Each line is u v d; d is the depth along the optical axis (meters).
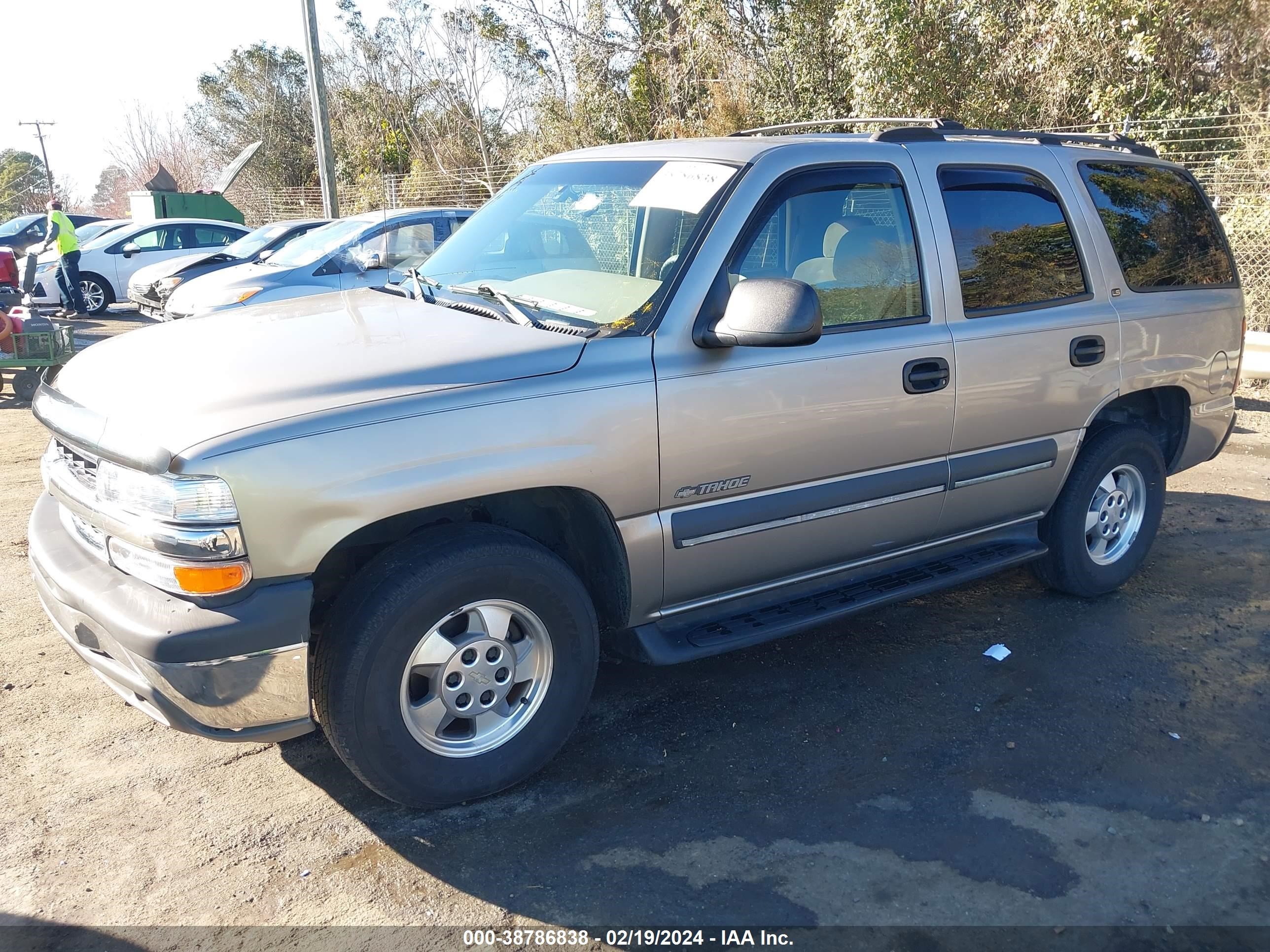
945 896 2.73
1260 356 9.27
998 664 4.10
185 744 3.45
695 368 3.17
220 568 2.55
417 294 3.70
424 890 2.74
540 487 2.96
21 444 7.32
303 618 2.65
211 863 2.84
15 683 3.81
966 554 4.21
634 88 18.19
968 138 4.15
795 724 3.62
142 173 42.25
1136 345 4.42
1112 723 3.65
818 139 3.78
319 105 17.34
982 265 3.94
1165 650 4.24
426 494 2.73
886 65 12.21
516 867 2.83
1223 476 6.82
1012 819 3.07
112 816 3.04
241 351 3.03
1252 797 3.21
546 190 4.00
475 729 3.06
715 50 15.86
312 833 2.98
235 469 2.52
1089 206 4.38
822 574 3.72
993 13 12.36
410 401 2.76
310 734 3.53
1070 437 4.30
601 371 3.03
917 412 3.68
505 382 2.89
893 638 4.34
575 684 3.19
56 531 3.16
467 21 22.92
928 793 3.20
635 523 3.14
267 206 30.64
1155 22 11.86
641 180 3.67
